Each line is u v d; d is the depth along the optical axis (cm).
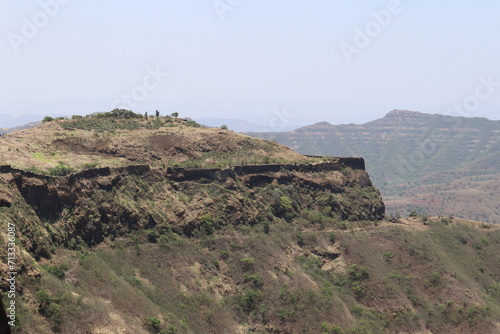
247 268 9619
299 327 8781
